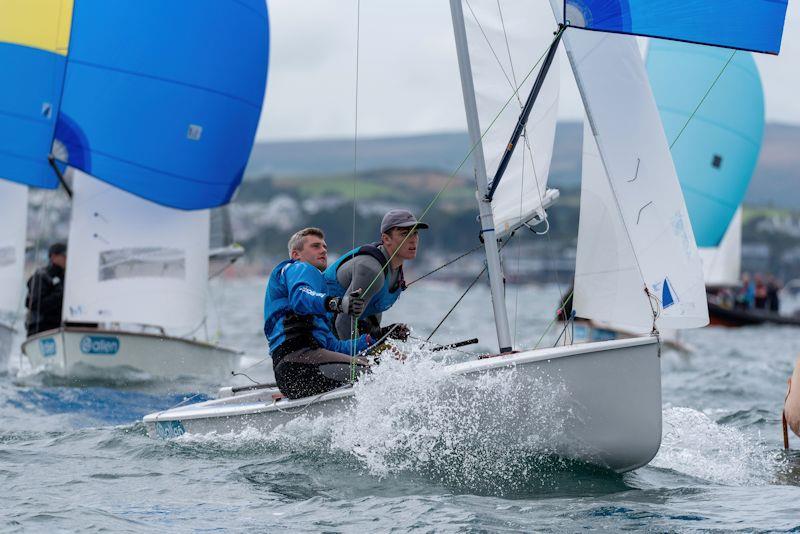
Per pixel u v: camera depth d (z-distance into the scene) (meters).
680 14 16.45
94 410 26.08
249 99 36.31
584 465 16.53
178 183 35.00
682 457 18.83
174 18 34.34
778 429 23.20
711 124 50.09
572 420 16.11
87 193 34.91
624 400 16.02
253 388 21.30
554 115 19.48
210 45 35.00
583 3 16.39
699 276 17.39
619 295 17.59
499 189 19.09
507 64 19.08
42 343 33.62
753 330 80.81
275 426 18.20
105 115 34.09
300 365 17.95
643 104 17.69
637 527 13.77
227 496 15.44
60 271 36.16
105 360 33.19
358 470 16.83
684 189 50.44
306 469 16.92
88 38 33.88
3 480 16.59
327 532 13.55
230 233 39.62
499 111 19.05
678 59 41.81
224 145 35.81
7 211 37.09
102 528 13.73
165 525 13.90
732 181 50.78
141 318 35.03
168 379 33.44
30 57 33.94
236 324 80.31
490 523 13.84
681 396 30.47
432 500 15.01
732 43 16.59
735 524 13.92
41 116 34.09
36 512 14.52
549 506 14.80
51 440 20.08
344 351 18.58
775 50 16.69
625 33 16.45
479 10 19.05
